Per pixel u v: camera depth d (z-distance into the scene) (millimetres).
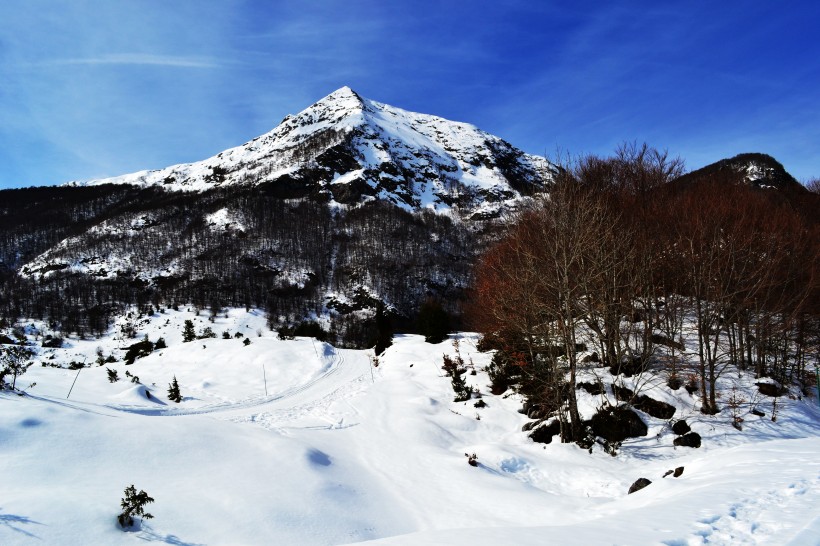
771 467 7773
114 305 86812
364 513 8969
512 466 12070
